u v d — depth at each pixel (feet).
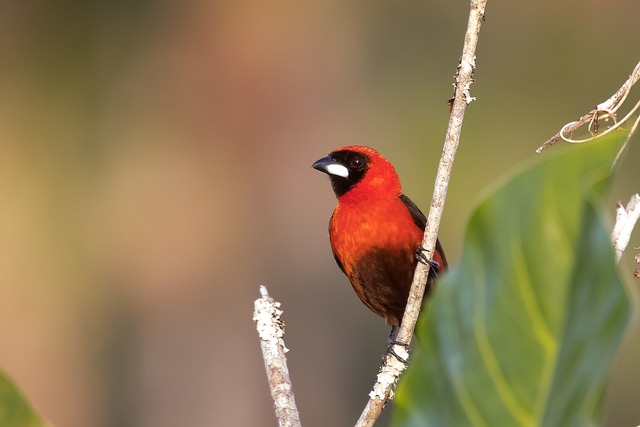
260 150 53.42
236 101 53.67
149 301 53.67
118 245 54.13
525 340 5.98
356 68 54.65
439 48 55.57
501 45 57.36
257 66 53.57
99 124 54.90
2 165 54.29
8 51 54.54
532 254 5.86
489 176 55.21
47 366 54.39
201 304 53.11
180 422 53.01
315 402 51.49
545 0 57.26
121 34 54.80
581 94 57.06
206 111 53.98
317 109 54.08
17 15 54.49
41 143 54.75
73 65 54.95
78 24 54.80
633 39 57.11
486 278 5.98
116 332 54.49
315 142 53.78
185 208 53.47
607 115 12.57
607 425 49.93
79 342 54.19
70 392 53.88
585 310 5.59
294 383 51.62
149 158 54.29
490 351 6.04
